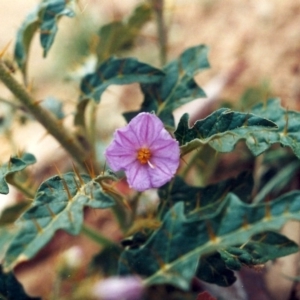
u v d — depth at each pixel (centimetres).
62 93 55
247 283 33
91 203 24
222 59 47
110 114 50
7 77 31
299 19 46
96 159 34
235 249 27
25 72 32
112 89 52
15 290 26
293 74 43
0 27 68
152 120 27
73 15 29
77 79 38
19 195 44
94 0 58
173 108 31
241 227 22
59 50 55
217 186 30
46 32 30
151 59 51
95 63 38
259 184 38
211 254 27
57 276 35
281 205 22
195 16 53
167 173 27
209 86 44
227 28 49
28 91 32
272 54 45
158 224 29
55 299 35
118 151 27
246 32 48
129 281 31
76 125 33
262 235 27
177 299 32
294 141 26
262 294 33
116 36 37
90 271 33
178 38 52
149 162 27
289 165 37
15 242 22
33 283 40
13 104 33
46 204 24
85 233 34
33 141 48
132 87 51
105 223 41
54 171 46
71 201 24
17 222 23
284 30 46
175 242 23
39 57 60
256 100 41
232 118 25
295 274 33
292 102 41
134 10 36
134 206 32
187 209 30
